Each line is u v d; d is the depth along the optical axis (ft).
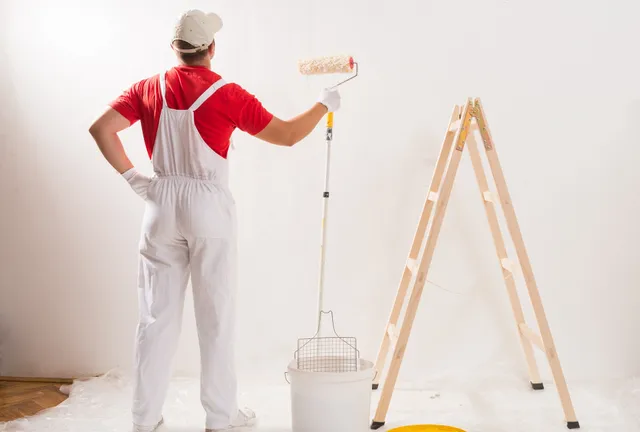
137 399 7.98
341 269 10.50
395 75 10.27
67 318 10.97
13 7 10.72
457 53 10.19
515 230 8.63
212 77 7.84
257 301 10.68
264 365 10.69
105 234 10.84
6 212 10.95
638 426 8.38
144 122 7.97
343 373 7.75
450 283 10.38
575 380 10.27
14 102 10.82
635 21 10.00
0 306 11.03
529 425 8.54
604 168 10.16
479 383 10.21
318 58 8.77
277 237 10.59
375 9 10.25
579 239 10.24
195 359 10.83
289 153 10.50
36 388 10.59
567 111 10.14
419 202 10.36
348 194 10.44
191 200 7.75
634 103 10.07
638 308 10.23
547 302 10.30
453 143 8.52
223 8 10.44
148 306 8.04
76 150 10.79
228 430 8.20
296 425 8.02
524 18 10.12
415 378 10.46
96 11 10.62
